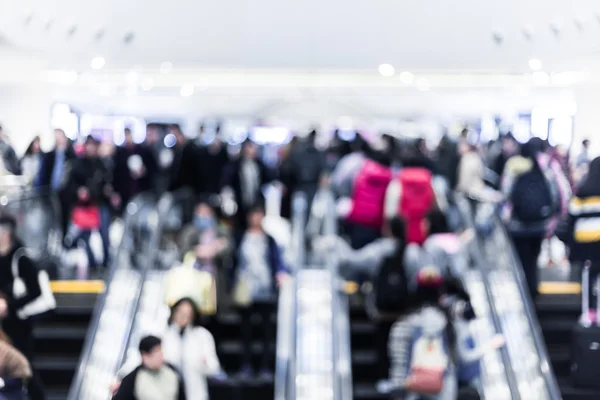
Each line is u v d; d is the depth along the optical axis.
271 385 12.15
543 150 13.90
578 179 19.12
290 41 19.77
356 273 13.85
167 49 19.44
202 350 10.17
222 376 10.78
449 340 10.16
